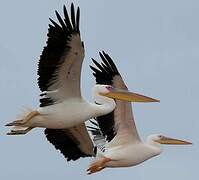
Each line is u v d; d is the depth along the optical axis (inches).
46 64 661.3
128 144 805.2
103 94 743.1
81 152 743.1
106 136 808.3
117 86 816.9
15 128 689.6
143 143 810.2
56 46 655.1
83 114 692.7
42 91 674.8
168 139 838.5
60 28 652.7
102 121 810.8
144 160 810.2
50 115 684.1
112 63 818.8
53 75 668.1
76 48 656.4
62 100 685.3
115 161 799.1
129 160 802.2
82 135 736.3
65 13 650.2
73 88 682.2
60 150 738.8
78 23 650.2
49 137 737.6
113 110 795.4
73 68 666.8
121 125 804.0
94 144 773.9
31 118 682.2
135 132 804.6
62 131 735.7
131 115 798.5
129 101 753.6
